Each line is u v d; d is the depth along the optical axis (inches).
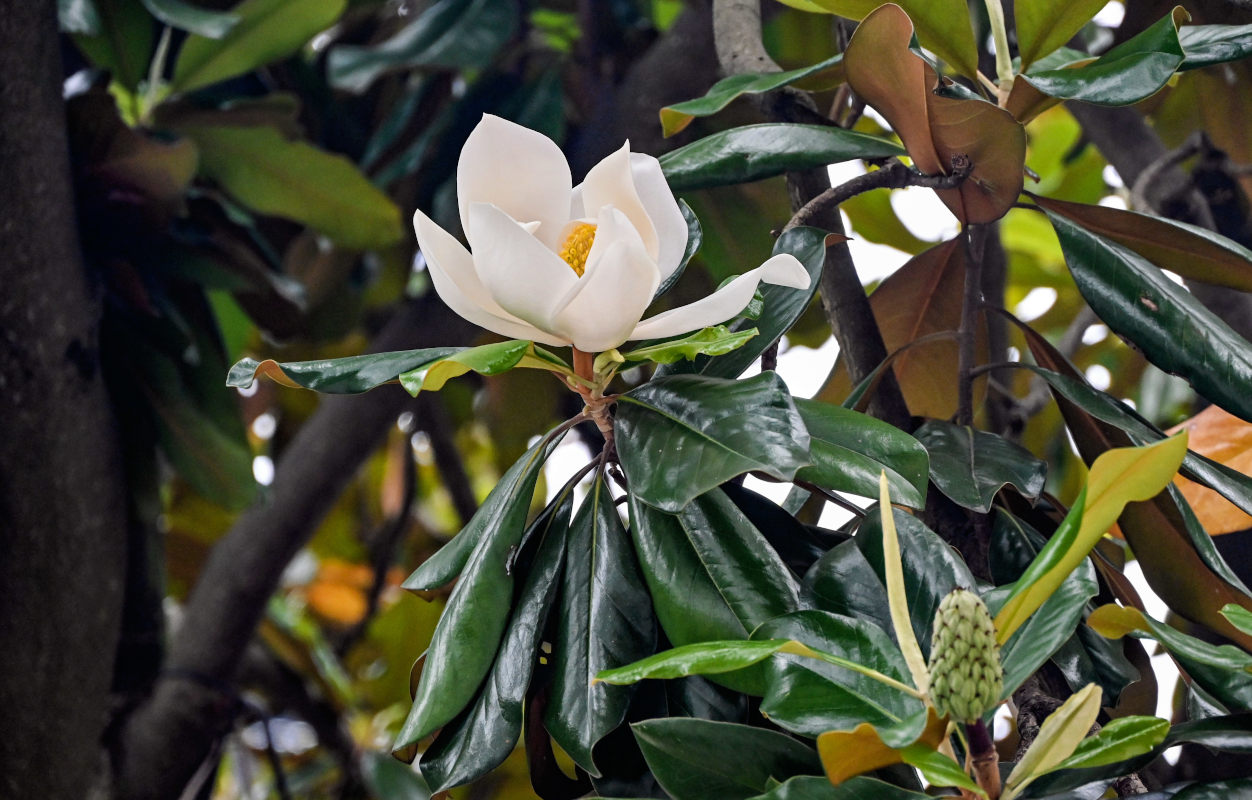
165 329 108.1
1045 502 75.8
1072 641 70.5
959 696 62.4
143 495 108.6
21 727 92.6
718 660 63.1
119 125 96.8
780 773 65.5
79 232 102.4
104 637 98.2
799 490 78.2
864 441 68.0
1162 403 116.6
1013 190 71.7
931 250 80.1
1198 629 84.4
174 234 115.1
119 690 116.2
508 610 67.6
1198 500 77.4
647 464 66.7
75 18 110.4
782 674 65.3
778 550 70.9
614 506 69.5
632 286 65.8
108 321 106.8
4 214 89.0
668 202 68.4
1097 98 69.4
